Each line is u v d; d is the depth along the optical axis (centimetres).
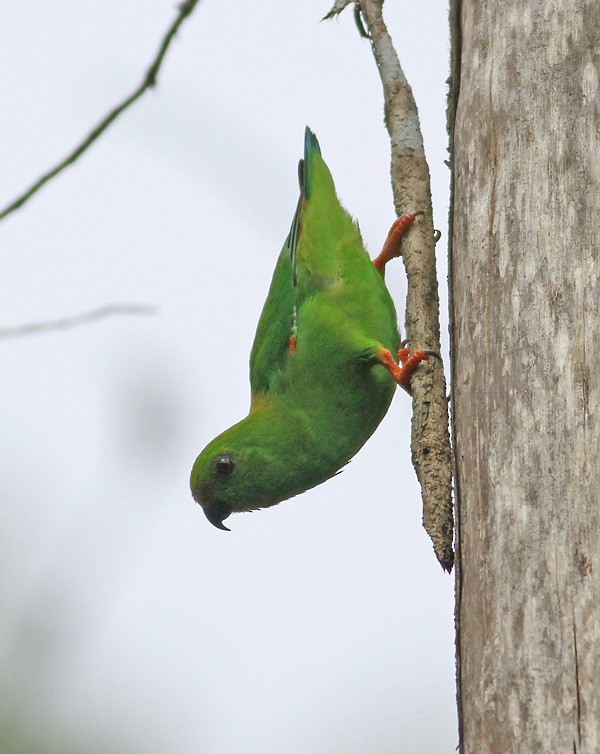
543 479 764
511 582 755
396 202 1158
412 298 1105
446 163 1042
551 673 720
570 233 820
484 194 879
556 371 786
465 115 927
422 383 1043
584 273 803
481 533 788
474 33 940
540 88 873
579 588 729
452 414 862
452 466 995
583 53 863
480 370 830
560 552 742
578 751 696
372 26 1209
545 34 884
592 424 761
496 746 731
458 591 806
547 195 840
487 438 805
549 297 809
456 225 910
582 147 841
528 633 737
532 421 782
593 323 788
